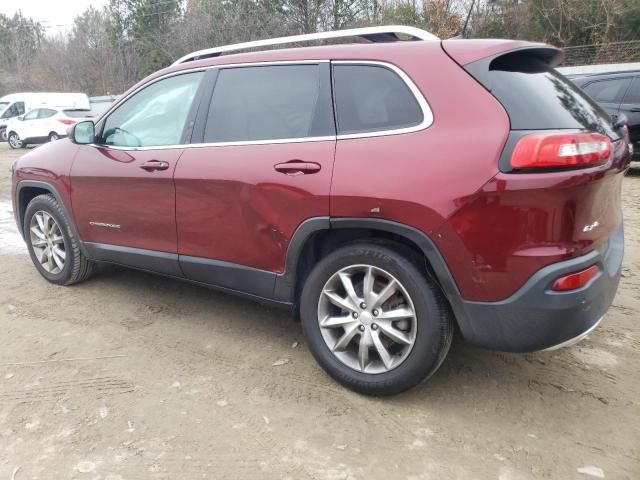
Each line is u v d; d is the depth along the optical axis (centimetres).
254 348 353
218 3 2569
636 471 240
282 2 2420
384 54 288
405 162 263
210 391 304
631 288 452
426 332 270
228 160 323
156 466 245
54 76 4019
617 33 2336
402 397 296
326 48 311
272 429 270
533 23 2456
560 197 235
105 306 421
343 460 248
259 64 331
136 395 300
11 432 269
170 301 430
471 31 2372
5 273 500
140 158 369
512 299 248
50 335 373
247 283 331
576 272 243
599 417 279
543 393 300
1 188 1040
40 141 2120
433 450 254
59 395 300
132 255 390
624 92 966
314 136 297
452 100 262
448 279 258
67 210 427
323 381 312
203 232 342
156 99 376
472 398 296
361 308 289
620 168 268
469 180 246
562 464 245
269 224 308
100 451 255
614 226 283
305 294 305
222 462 247
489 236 246
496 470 241
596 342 357
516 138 242
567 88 291
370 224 273
